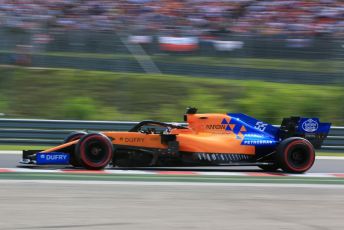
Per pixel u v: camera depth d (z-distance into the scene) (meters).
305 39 59.66
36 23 63.84
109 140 27.98
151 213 18.14
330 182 27.61
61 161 28.12
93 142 27.62
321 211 19.59
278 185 25.69
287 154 29.83
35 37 60.78
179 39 60.91
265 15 69.06
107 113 53.38
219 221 17.23
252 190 23.88
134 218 17.27
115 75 59.94
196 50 60.69
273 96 56.50
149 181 25.39
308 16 69.06
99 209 18.53
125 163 28.73
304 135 31.28
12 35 60.50
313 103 55.78
